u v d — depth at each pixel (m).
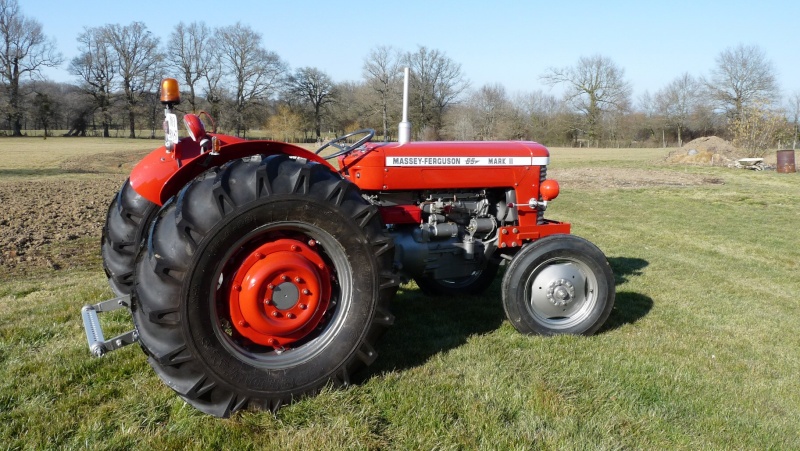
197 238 2.52
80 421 2.67
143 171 3.63
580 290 3.98
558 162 26.59
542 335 3.92
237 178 2.66
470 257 4.07
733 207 12.07
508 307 3.86
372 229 2.93
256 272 2.73
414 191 3.98
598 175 19.42
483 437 2.56
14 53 55.88
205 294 2.55
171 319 2.50
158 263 2.47
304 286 2.85
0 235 7.32
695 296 5.39
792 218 10.69
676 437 2.71
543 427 2.70
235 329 2.88
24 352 3.47
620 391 3.13
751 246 8.13
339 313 2.94
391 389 3.00
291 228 2.78
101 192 12.52
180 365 2.57
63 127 62.62
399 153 3.77
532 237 4.19
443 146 3.95
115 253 3.80
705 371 3.51
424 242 3.91
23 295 4.80
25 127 62.06
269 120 55.12
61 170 20.75
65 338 3.71
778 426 2.88
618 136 55.44
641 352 3.76
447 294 4.95
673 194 14.22
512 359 3.49
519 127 52.84
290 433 2.57
